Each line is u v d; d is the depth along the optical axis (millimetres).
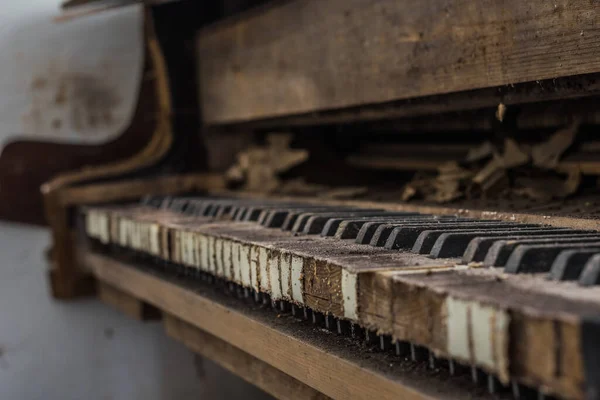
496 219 2240
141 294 3191
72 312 4531
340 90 3074
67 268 4223
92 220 3748
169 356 4766
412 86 2656
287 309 2283
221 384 4906
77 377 4574
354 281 1606
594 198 2436
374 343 1847
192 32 4312
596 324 1096
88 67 4445
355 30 2934
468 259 1643
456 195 2740
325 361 1812
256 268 2098
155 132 4359
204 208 3070
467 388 1479
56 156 4387
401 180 3773
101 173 4156
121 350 4664
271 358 2113
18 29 4344
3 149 4355
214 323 2490
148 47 4277
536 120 2754
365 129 3738
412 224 1994
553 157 2604
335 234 2158
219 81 4098
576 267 1420
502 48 2250
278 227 2531
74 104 4434
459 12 2402
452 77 2465
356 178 3855
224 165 4406
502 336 1209
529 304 1207
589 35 1968
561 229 1872
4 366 4434
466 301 1289
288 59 3436
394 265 1627
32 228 4426
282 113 3541
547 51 2100
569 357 1110
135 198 4176
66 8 4328
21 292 4434
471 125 3037
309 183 3828
